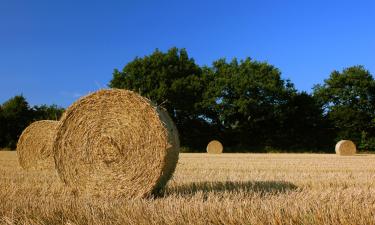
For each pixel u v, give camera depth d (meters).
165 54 49.62
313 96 52.47
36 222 5.43
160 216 5.38
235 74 49.12
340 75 52.31
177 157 9.02
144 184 8.23
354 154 32.16
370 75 51.50
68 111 8.82
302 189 8.72
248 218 5.17
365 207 5.56
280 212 5.30
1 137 48.78
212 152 36.06
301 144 47.69
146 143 8.33
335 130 48.38
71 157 8.73
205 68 54.06
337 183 9.87
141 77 48.25
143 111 8.40
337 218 5.06
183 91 47.09
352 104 51.22
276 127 48.00
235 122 49.22
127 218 5.36
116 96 8.65
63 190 8.48
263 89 47.34
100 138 8.57
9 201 6.52
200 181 10.28
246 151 46.09
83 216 5.57
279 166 16.61
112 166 8.45
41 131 15.85
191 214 5.40
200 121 48.94
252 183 9.66
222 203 6.11
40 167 15.62
